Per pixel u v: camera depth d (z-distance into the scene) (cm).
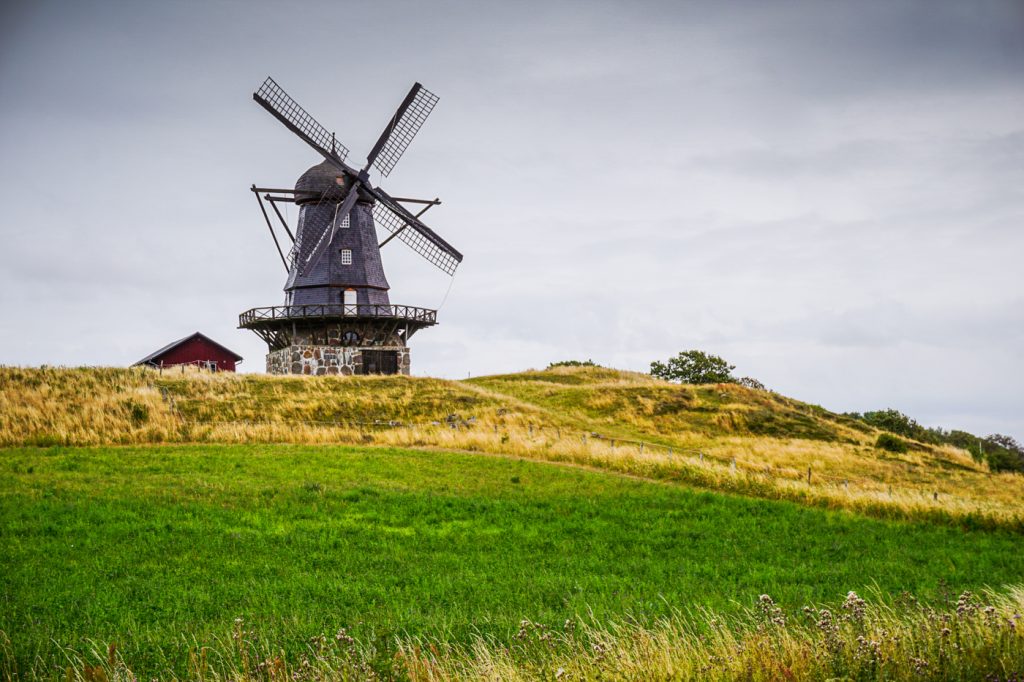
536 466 3459
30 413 3894
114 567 1831
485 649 1073
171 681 1115
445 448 3872
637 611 1502
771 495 3030
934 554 2222
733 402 5944
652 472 3375
